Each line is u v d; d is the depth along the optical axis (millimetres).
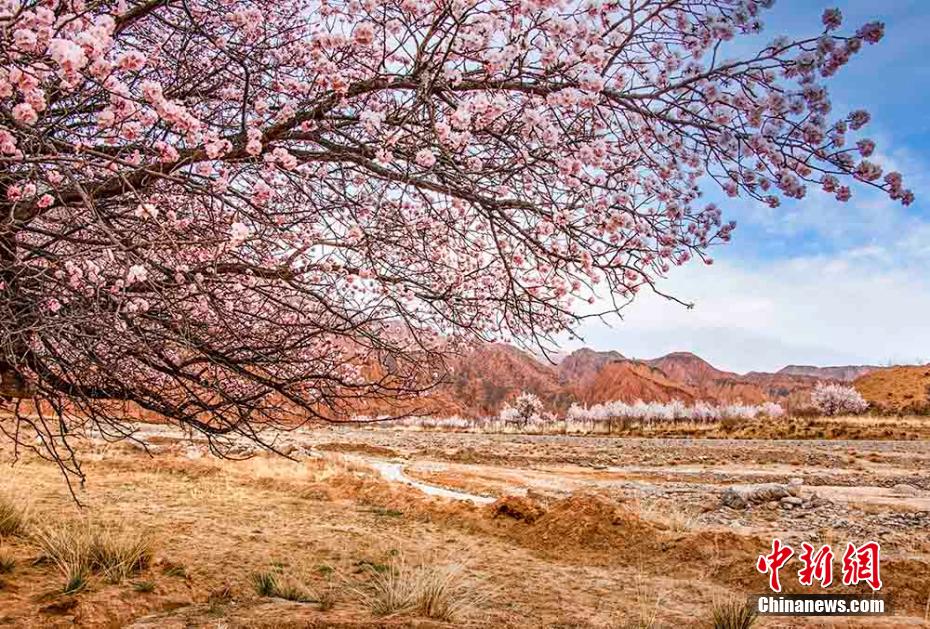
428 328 5465
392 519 10938
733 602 5941
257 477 15008
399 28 4062
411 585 6066
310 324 4898
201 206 4832
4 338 3865
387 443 35812
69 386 4758
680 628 5699
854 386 103812
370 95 4336
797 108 3264
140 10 3885
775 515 12969
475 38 3535
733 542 8430
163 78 5027
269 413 5250
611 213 4051
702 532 8781
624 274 4215
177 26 4316
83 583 5840
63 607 5289
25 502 8555
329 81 3951
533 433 54469
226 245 3967
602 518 9438
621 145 4277
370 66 4383
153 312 4738
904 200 3217
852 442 38875
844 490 17641
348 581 6883
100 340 4145
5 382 4637
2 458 14727
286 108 4395
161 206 4770
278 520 10281
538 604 6391
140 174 4074
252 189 4113
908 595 6438
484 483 19188
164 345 4816
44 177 3713
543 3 3193
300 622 5172
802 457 27766
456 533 10086
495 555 8664
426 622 5277
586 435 51125
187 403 4922
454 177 4059
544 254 4219
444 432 55031
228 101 5258
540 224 3984
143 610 5539
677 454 29734
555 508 10172
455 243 5422
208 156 3729
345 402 5379
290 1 5648
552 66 3492
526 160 4094
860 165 3193
